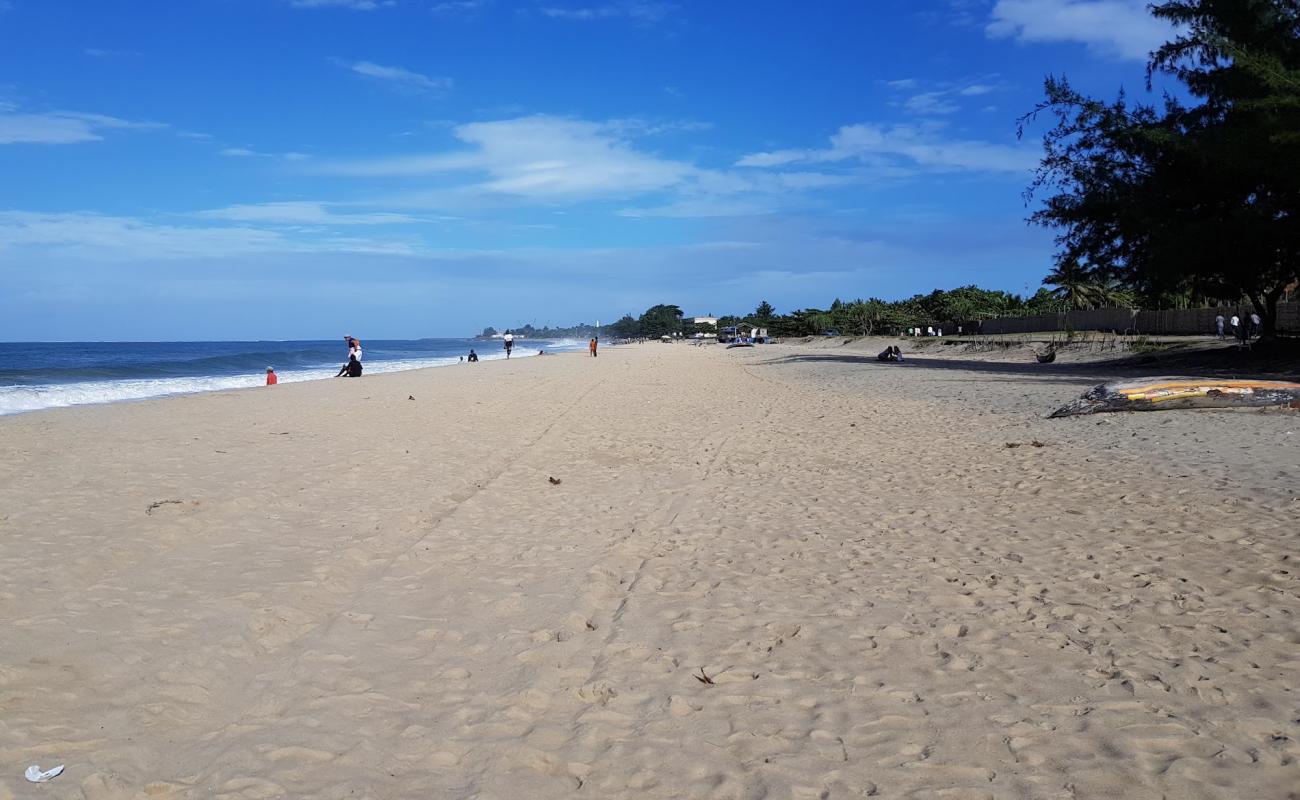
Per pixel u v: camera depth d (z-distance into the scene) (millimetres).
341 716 4156
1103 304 70125
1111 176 27703
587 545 7539
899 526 8016
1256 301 27047
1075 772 3527
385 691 4465
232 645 5000
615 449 13461
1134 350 33344
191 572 6469
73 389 30547
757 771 3588
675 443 14148
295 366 57094
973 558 6828
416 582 6434
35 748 3727
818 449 13203
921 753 3721
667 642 5156
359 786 3486
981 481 10078
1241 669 4492
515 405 21453
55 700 4203
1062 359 35938
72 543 7191
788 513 8750
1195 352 28719
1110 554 6746
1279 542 6746
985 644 4992
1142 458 10812
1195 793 3346
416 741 3908
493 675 4691
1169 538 7102
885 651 4930
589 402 22516
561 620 5555
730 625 5441
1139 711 4062
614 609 5840
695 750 3799
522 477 10938
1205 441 11664
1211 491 8711
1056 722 3980
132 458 12070
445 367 50562
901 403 20266
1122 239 28891
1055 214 29844
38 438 14391
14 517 8164
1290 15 24281
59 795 3350
